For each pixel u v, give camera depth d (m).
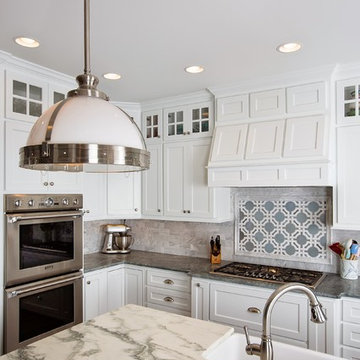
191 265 3.19
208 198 3.20
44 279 2.69
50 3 1.72
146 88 3.16
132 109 3.69
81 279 2.98
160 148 3.55
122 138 1.09
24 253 2.53
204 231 3.57
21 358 1.32
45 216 2.66
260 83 2.88
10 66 2.47
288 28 2.00
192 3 1.73
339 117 2.62
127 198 3.65
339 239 2.86
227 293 2.73
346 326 2.32
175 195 3.42
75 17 1.86
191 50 2.32
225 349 1.54
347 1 1.71
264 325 1.24
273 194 3.17
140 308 1.91
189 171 3.33
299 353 1.48
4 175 2.44
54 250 2.76
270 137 2.79
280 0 1.71
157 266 3.20
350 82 2.58
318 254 2.95
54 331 2.73
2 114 2.43
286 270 2.95
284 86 2.80
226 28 2.00
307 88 2.71
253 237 3.27
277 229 3.15
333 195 2.62
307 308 2.39
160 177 3.54
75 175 3.02
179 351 1.38
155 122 3.62
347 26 1.97
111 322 1.69
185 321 1.71
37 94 2.71
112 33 2.06
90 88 1.18
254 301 2.60
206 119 3.26
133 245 4.08
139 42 2.19
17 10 1.78
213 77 2.86
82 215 3.02
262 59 2.46
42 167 1.34
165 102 3.50
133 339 1.49
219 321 2.75
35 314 2.60
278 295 1.22
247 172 2.85
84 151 1.02
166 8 1.78
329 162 2.53
